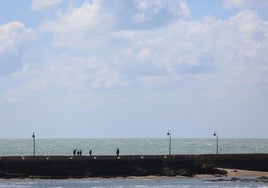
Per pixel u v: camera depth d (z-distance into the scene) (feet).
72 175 505.66
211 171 536.83
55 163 506.48
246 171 552.82
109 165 517.96
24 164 501.15
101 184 464.65
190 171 526.57
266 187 455.22
